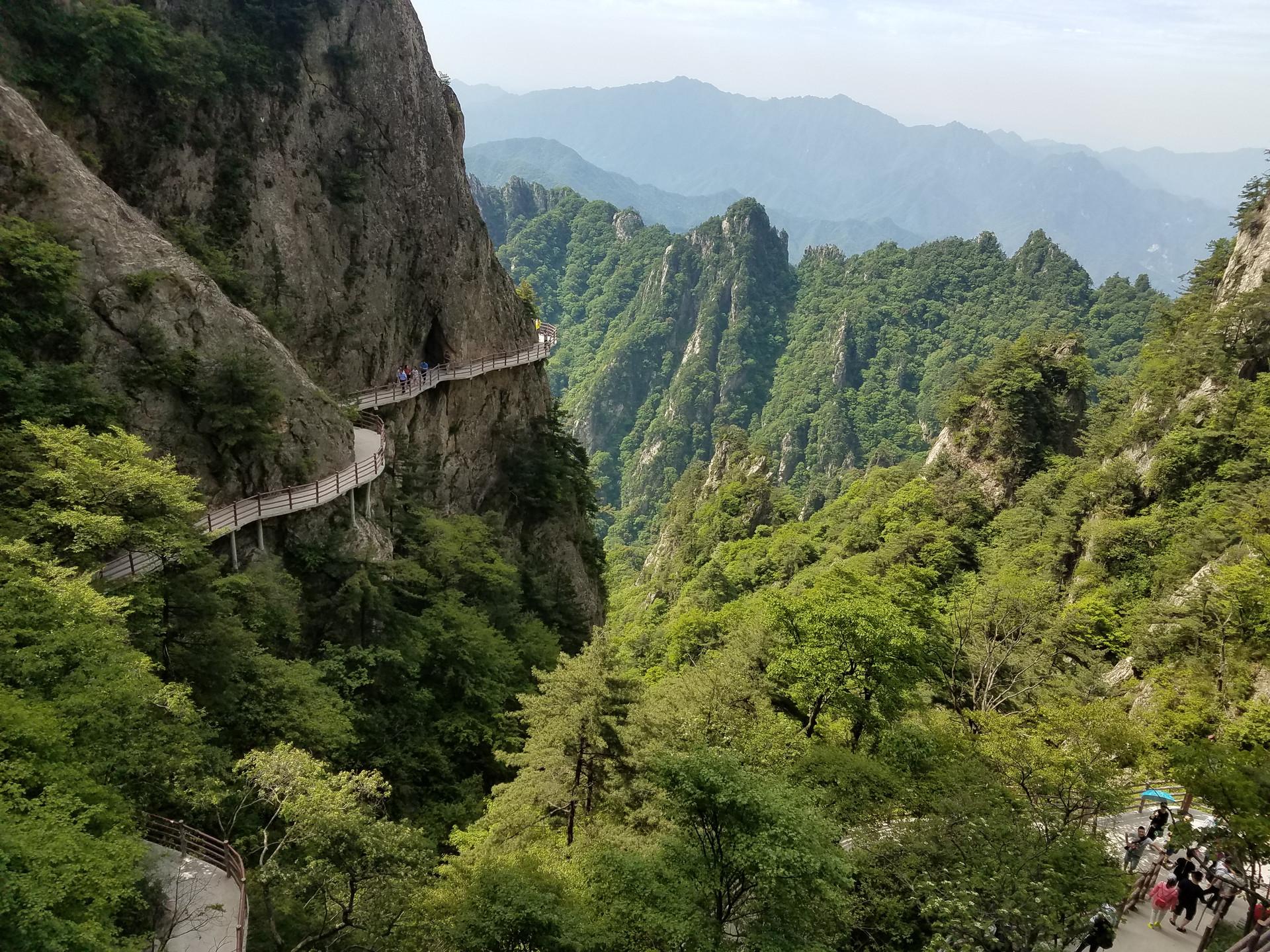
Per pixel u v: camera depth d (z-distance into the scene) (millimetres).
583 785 23953
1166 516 51469
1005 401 77250
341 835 17625
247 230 43406
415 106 54469
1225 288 64625
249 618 27312
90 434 25812
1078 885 17781
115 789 15188
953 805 19297
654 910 16422
